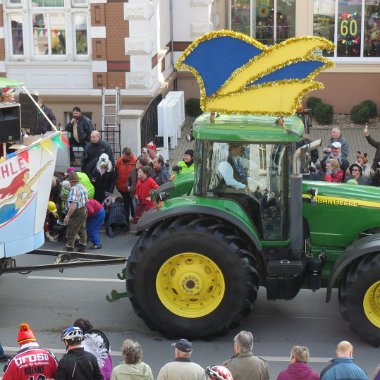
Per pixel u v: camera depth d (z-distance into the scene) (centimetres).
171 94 2542
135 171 1839
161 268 1286
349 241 1352
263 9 2759
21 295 1484
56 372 973
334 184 1380
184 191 1476
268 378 999
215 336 1303
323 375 962
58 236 1794
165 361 1238
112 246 1762
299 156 1257
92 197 1794
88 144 1900
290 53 1248
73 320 1382
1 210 1308
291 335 1324
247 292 1278
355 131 2561
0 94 1512
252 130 1287
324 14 2703
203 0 2658
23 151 1308
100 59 2381
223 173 1304
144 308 1295
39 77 2427
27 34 2403
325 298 1428
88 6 2362
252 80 1266
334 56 2703
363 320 1273
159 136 2333
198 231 1270
